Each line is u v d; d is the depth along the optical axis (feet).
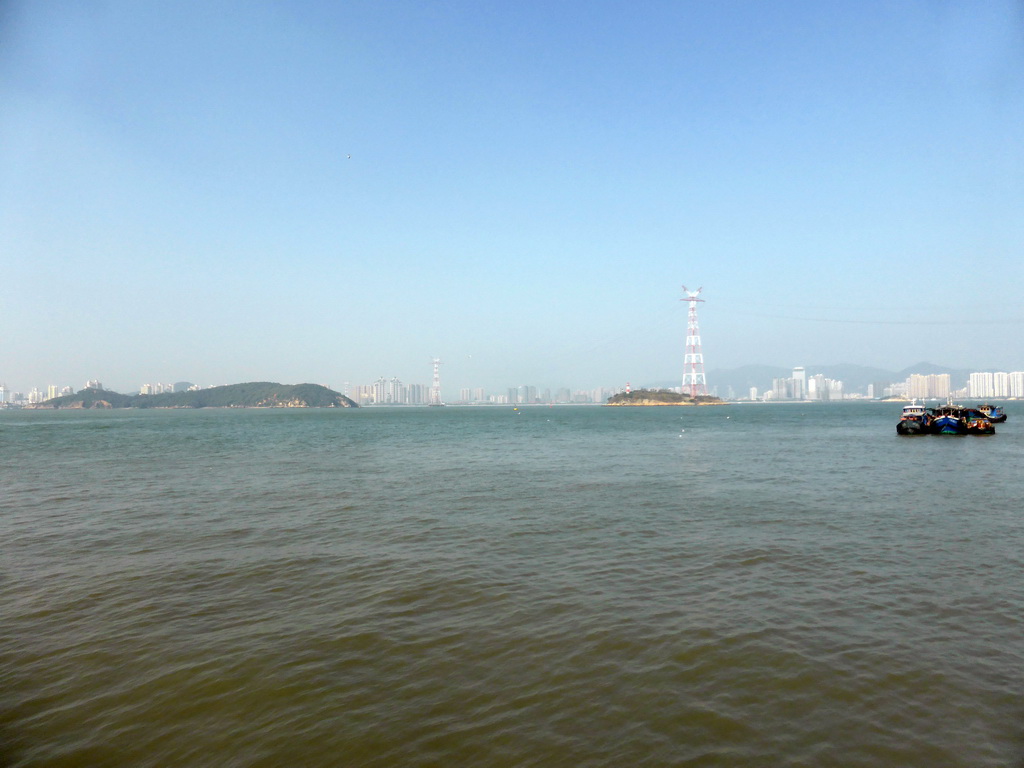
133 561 56.85
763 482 107.86
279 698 30.37
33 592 47.75
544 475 121.90
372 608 43.34
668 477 116.57
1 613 42.96
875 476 115.03
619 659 34.24
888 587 46.44
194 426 424.46
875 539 62.44
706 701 29.50
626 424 417.08
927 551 57.31
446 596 45.80
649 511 80.12
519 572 51.98
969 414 249.96
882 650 34.88
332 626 39.93
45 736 27.35
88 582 50.29
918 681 31.12
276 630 39.37
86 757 25.79
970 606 42.01
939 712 28.19
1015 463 137.39
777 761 24.77
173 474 127.44
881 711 28.37
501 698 30.14
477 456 168.86
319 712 28.99
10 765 25.22
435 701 29.94
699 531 67.26
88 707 29.78
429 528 70.44
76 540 65.62
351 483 111.55
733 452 174.19
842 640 36.42
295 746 26.35
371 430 353.31
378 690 31.09
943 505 82.53
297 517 77.97
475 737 26.81
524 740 26.50
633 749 25.71
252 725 28.02
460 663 34.04
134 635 38.73
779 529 67.87
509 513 79.61
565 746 26.02
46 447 213.46
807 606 42.47
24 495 98.53
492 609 42.80
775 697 29.76
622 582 48.73
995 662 33.17
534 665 33.65
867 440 224.33
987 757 24.88
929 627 38.27
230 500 92.12
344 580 50.26
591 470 130.21
